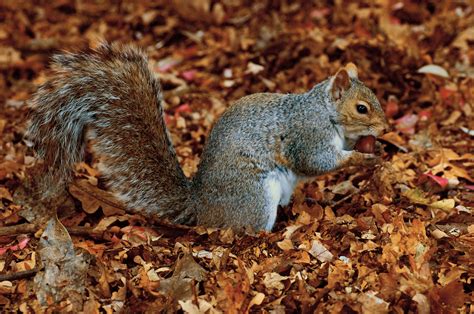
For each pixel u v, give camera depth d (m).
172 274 6.33
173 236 7.25
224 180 7.16
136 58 7.36
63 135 7.07
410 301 5.78
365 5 12.49
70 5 14.72
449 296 5.75
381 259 6.31
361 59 10.49
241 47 11.76
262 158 7.18
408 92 9.98
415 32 11.31
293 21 12.49
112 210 7.54
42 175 7.35
